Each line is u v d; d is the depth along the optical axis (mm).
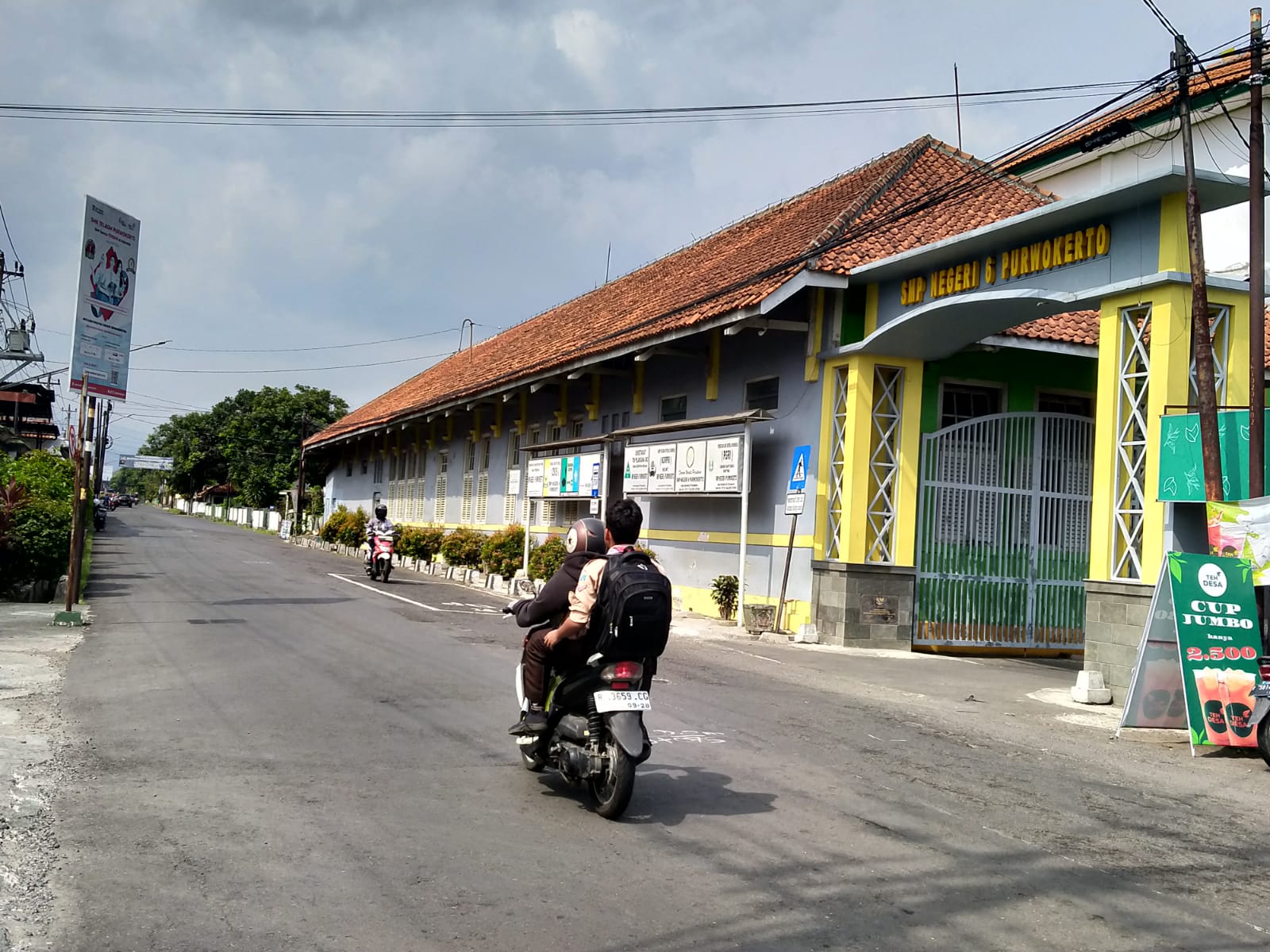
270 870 4855
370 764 6871
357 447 47844
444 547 27266
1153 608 9281
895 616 15164
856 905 4719
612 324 23828
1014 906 4809
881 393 15430
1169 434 10406
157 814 5633
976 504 15969
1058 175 22609
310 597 18172
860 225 15734
